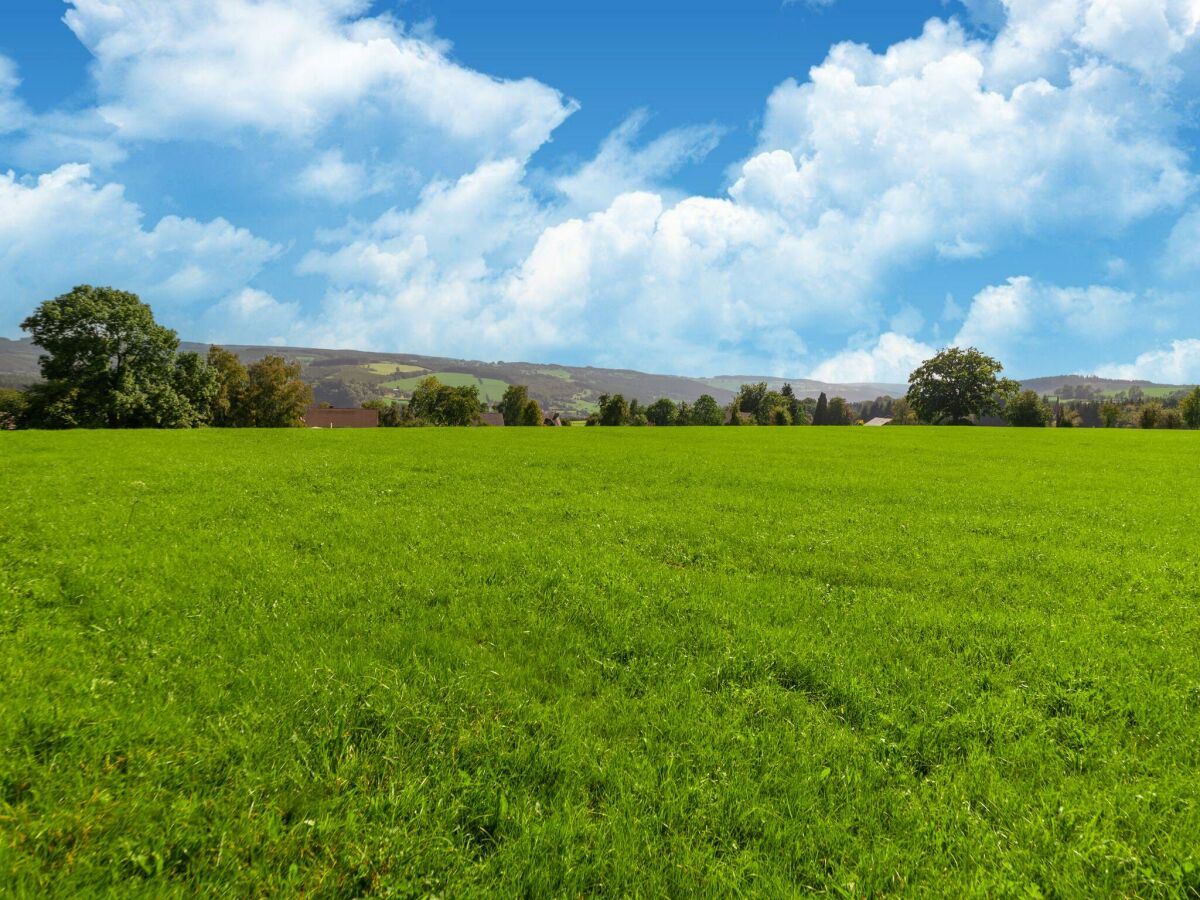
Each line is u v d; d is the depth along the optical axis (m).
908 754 5.29
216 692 5.85
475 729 5.39
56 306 71.75
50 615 7.83
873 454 40.44
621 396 143.12
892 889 3.90
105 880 3.68
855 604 9.29
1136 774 5.10
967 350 130.62
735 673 6.79
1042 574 11.45
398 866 3.88
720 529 14.71
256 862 3.85
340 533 13.07
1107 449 47.06
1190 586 10.54
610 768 4.90
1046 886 3.87
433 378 148.50
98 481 19.92
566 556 11.48
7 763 4.57
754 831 4.35
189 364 82.75
